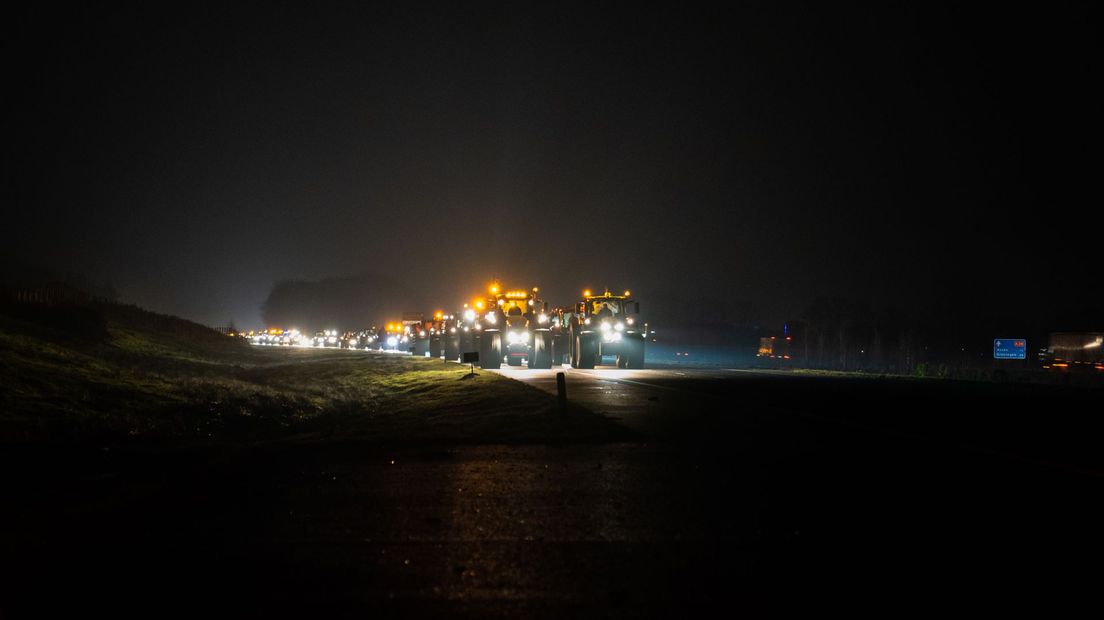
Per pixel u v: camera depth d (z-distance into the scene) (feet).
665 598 22.58
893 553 26.86
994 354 209.77
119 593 23.38
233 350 258.16
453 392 94.27
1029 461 43.83
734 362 249.34
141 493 37.88
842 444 50.21
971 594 22.79
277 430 70.03
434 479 41.04
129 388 76.38
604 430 57.67
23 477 41.29
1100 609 21.58
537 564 25.93
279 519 32.53
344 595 23.04
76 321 149.48
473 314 160.66
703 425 59.98
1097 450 47.60
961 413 67.87
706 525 30.73
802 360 278.46
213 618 21.29
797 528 30.12
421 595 22.99
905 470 41.52
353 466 45.42
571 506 34.32
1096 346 195.00
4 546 28.63
